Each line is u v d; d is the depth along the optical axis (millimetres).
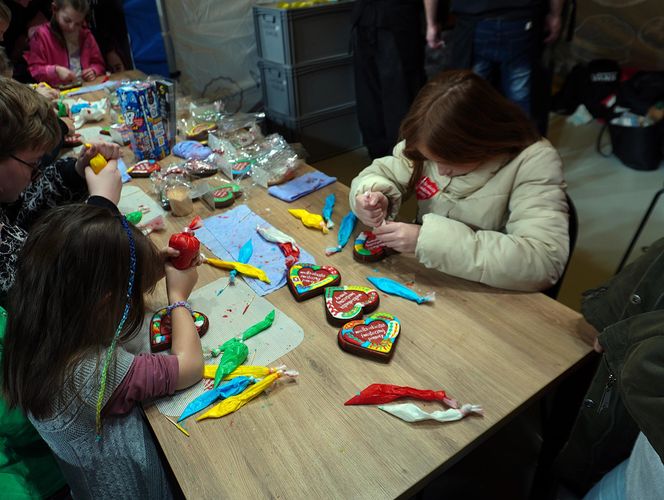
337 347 894
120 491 796
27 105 1056
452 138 1033
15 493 935
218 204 1373
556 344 886
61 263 717
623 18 3941
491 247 1030
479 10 2525
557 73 4453
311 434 736
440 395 772
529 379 814
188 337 859
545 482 1154
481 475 1189
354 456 702
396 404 773
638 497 774
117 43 3080
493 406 769
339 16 3205
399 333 914
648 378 669
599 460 980
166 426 760
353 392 803
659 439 656
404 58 2979
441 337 908
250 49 3611
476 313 966
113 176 1294
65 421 754
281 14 2980
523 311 970
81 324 729
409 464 688
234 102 3750
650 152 3162
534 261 1015
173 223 1314
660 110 3270
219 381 824
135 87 1607
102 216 775
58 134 1175
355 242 1170
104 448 769
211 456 711
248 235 1245
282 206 1378
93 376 741
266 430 746
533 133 1149
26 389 733
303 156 1722
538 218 1079
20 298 732
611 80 3795
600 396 892
